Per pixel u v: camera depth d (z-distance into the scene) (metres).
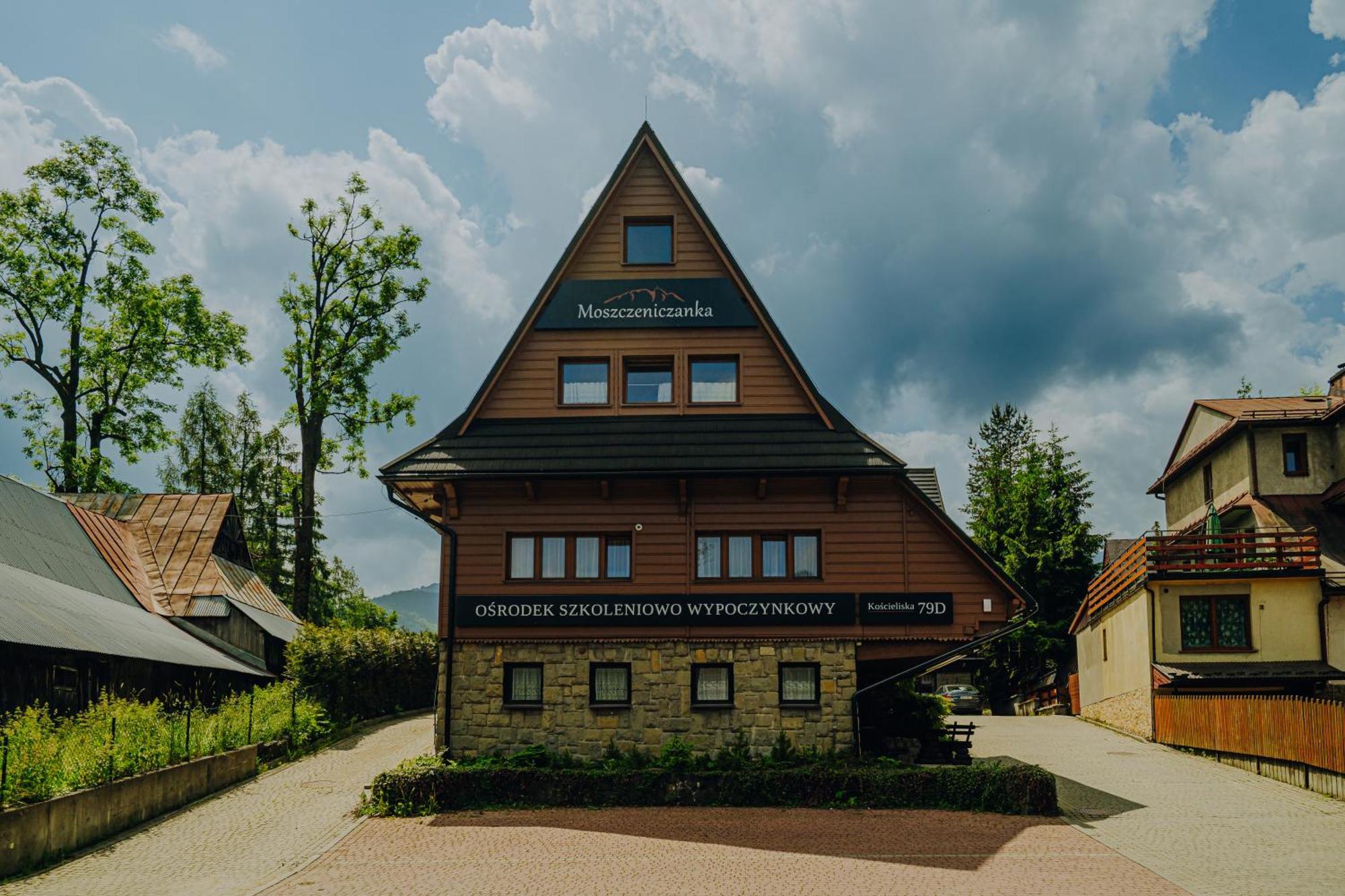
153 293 43.72
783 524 23.39
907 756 24.12
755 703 22.67
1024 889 14.80
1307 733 23.09
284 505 59.91
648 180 25.44
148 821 19.47
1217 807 21.09
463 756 22.73
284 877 15.78
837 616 22.91
